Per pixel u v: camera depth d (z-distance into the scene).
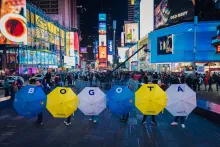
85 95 9.65
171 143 8.06
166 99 9.25
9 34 48.06
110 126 10.48
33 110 9.14
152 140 8.40
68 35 111.69
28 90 9.35
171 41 67.06
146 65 88.81
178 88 9.41
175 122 10.56
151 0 111.94
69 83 34.25
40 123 10.58
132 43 131.50
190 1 64.44
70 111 9.27
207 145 7.86
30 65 63.59
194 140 8.39
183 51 62.66
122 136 8.91
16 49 57.78
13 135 9.08
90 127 10.31
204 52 60.62
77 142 8.21
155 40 76.88
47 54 78.44
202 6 63.00
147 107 9.10
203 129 9.85
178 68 65.25
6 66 54.47
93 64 185.00
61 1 147.00
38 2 148.50
